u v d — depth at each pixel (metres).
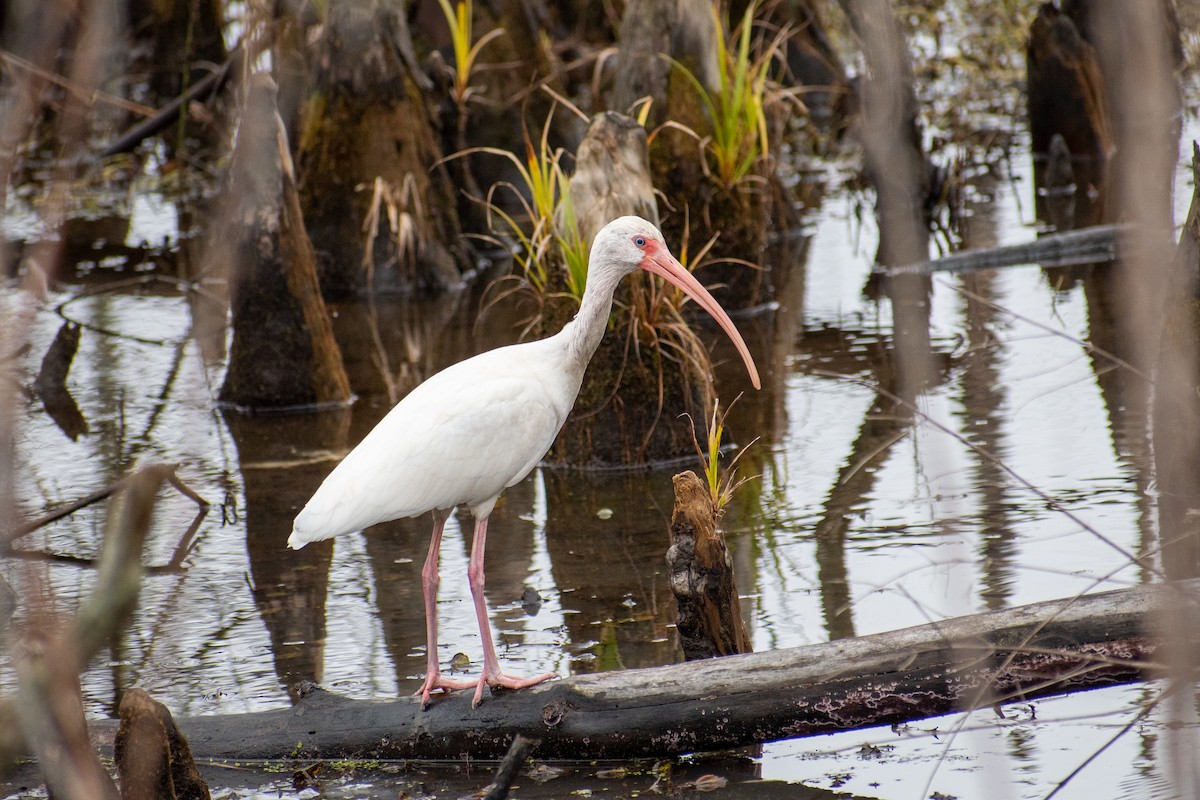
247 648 9.45
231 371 15.01
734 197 17.44
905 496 11.47
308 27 20.48
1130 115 3.89
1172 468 10.93
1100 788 7.05
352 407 14.90
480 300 19.02
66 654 3.54
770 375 15.01
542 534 11.38
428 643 8.12
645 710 7.57
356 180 19.59
